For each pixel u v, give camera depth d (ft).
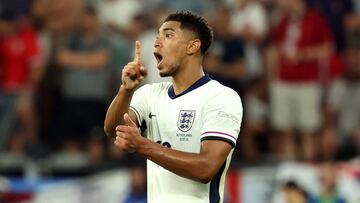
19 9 130.93
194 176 52.47
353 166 115.14
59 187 111.55
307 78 131.75
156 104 57.52
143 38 126.52
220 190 56.39
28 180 111.75
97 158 120.57
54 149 124.88
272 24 137.69
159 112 57.11
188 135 55.72
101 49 127.65
